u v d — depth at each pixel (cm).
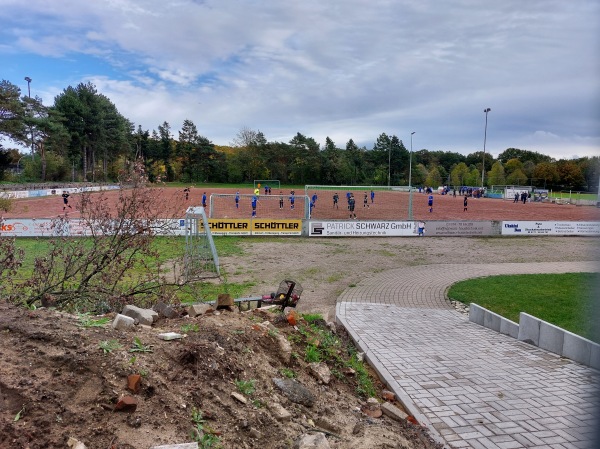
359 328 910
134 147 8900
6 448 263
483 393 594
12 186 5034
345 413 473
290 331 653
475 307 990
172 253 1664
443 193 7881
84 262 745
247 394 405
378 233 2595
